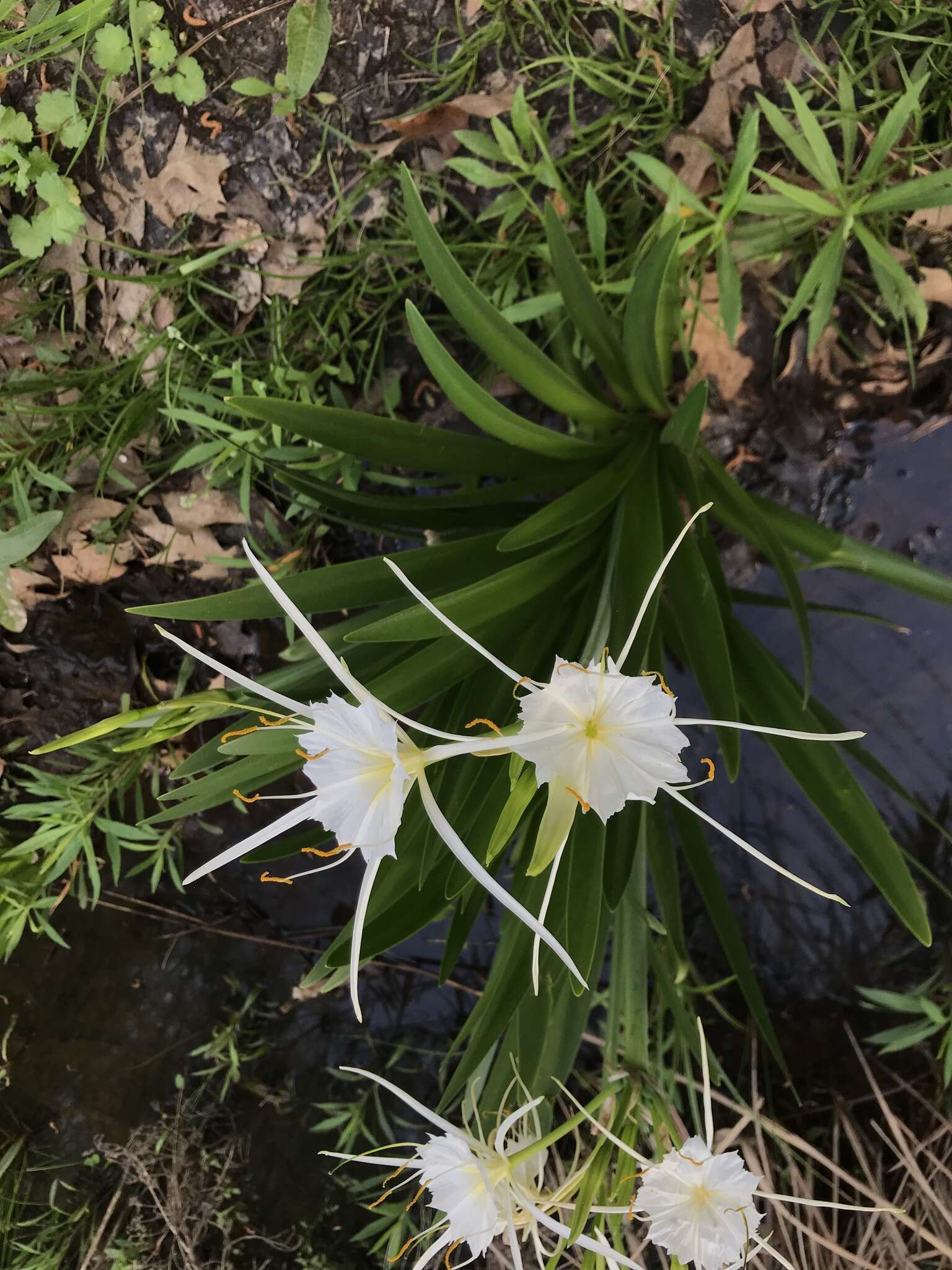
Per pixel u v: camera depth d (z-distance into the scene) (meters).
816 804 0.50
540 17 0.56
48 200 0.59
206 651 0.73
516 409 0.68
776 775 0.75
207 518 0.69
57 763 0.73
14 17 0.57
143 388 0.65
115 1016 0.77
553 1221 0.39
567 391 0.51
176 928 0.79
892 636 0.71
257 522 0.69
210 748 0.50
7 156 0.58
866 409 0.66
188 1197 0.76
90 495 0.67
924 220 0.59
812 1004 0.75
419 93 0.59
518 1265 0.38
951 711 0.71
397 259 0.63
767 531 0.49
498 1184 0.39
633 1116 0.46
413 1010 0.81
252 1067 0.80
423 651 0.43
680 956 0.62
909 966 0.73
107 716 0.73
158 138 0.60
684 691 0.74
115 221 0.62
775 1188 0.70
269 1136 0.79
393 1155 0.79
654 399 0.54
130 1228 0.75
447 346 0.66
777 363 0.64
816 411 0.66
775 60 0.56
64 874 0.75
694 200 0.54
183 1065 0.79
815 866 0.75
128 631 0.72
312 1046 0.81
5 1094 0.74
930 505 0.68
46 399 0.66
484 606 0.43
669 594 0.57
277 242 0.62
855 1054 0.74
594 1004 0.77
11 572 0.68
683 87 0.57
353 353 0.67
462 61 0.58
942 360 0.64
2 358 0.64
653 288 0.46
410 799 0.47
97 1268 0.74
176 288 0.63
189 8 0.56
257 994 0.80
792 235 0.59
